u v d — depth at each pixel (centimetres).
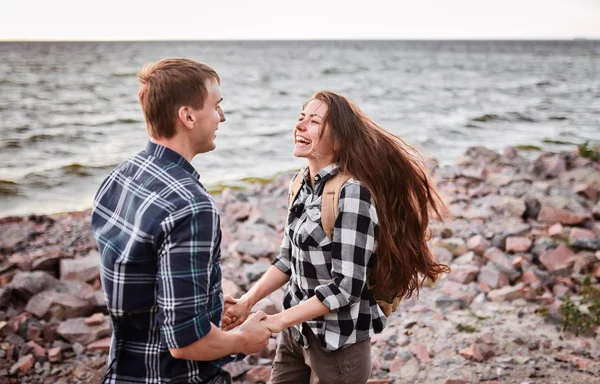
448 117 2753
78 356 380
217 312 166
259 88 4612
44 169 1393
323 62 8800
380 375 354
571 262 520
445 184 898
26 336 396
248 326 173
